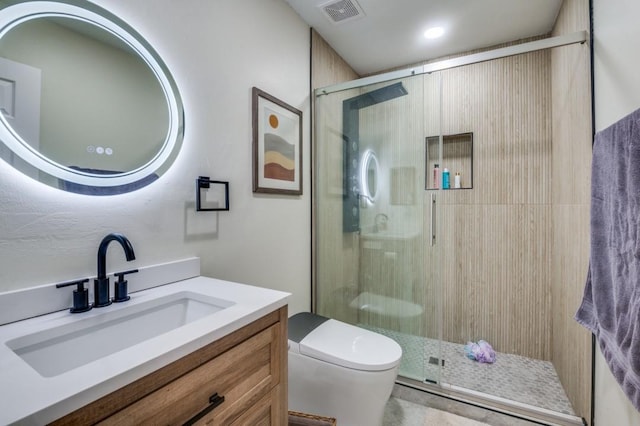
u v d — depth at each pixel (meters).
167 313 0.99
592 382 1.36
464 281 2.40
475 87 2.34
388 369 1.27
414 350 1.92
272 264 1.71
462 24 2.02
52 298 0.81
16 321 0.74
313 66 2.09
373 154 2.00
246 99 1.50
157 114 1.09
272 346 0.90
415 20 1.97
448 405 1.67
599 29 1.29
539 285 2.17
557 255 1.98
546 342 2.15
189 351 0.63
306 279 2.07
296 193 1.91
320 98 2.14
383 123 1.96
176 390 0.62
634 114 0.88
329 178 2.14
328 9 1.88
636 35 0.97
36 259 0.79
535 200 2.16
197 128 1.24
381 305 2.03
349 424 1.32
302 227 2.01
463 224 2.39
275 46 1.71
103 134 0.94
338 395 1.32
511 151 2.23
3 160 0.74
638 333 0.82
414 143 1.88
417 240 1.91
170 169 1.13
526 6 1.83
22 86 0.78
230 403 0.75
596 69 1.32
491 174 2.29
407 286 1.95
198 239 1.25
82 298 0.82
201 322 0.73
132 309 0.89
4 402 0.44
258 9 1.59
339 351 1.33
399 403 1.69
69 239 0.85
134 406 0.54
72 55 0.88
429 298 1.91
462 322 2.42
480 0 1.78
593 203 1.13
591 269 1.12
